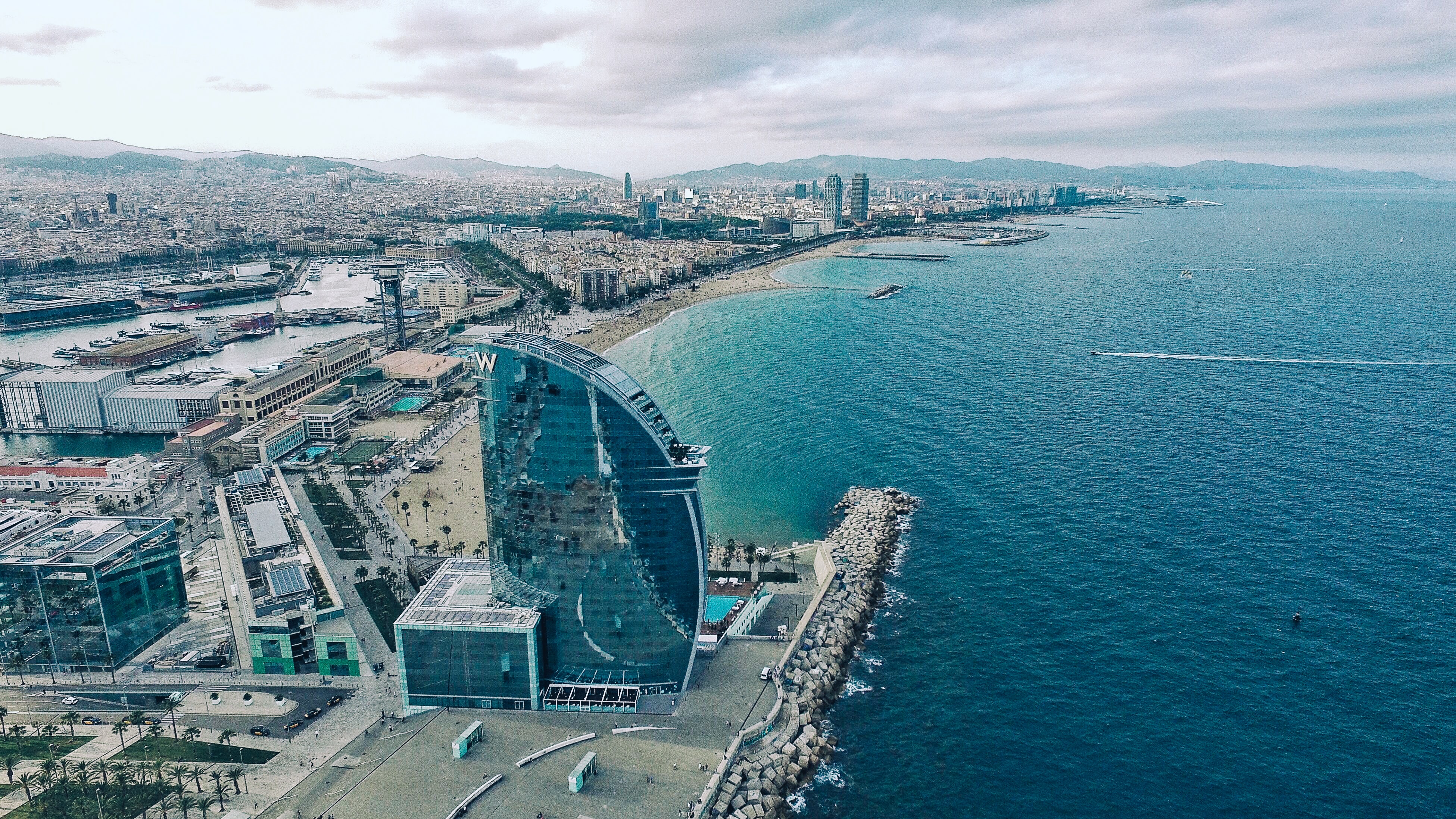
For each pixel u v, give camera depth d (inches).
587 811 6638.8
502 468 7770.7
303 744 7495.1
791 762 7539.4
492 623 7795.3
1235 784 7258.9
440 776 7022.6
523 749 7381.9
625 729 7657.5
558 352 7544.3
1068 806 7126.0
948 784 7396.7
